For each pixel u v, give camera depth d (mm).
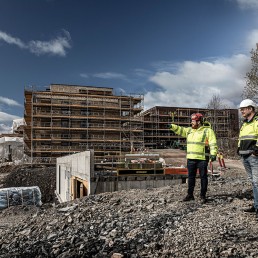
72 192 19594
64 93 59250
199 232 4539
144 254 4113
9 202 17109
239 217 5059
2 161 68000
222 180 10977
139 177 14695
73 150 58406
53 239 5367
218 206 6000
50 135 57688
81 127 59812
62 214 7121
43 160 56250
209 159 6574
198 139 6551
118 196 8625
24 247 5199
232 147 48781
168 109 77750
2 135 75875
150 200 7270
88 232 5434
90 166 14125
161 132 77000
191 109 78812
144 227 5145
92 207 7301
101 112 62031
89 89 64750
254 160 5098
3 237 6051
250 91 33625
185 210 5914
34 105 57875
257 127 5074
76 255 4422
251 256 3580
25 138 60438
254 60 33812
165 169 15352
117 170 14750
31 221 6898
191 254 3873
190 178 6742
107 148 60625
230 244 3967
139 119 64000
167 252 4023
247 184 8891
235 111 73500
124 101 63969
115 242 4680
